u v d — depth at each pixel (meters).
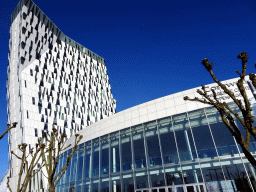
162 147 20.27
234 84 19.92
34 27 60.69
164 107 22.58
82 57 81.25
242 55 5.76
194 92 21.67
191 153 18.53
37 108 53.59
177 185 17.69
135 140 22.45
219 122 18.86
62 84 65.69
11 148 48.53
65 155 29.80
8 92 57.44
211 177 16.77
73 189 24.30
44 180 35.78
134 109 24.55
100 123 26.69
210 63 6.30
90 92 77.94
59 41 71.12
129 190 19.72
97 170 23.19
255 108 17.80
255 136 5.31
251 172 15.57
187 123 20.39
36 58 59.19
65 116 61.72
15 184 38.31
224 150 17.34
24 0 59.00
